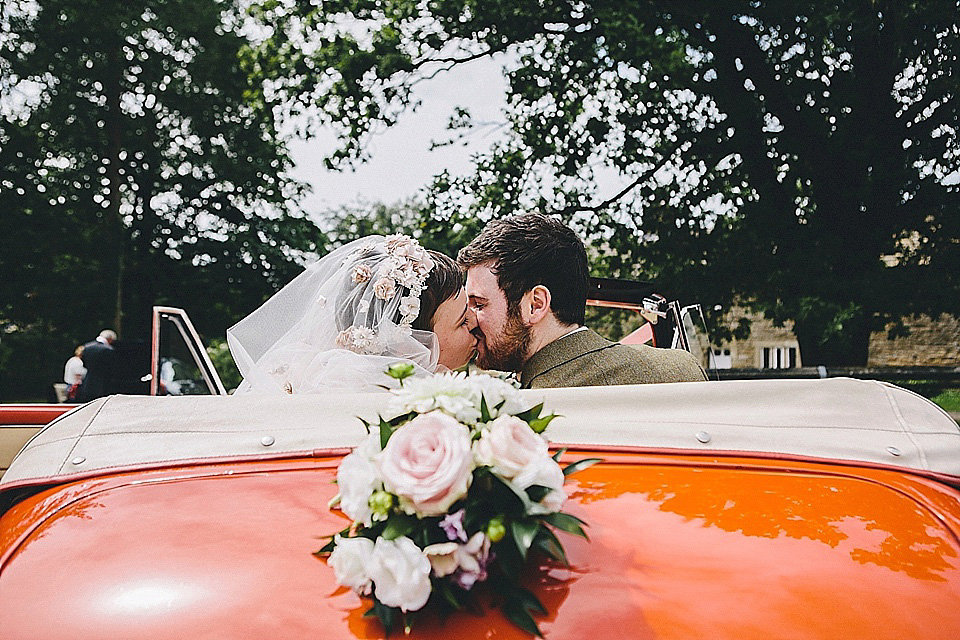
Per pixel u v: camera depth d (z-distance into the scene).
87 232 23.58
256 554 1.05
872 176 11.99
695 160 13.81
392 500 0.95
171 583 1.00
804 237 12.17
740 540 1.05
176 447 1.46
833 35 11.85
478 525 0.94
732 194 13.67
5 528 1.26
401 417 1.05
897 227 12.35
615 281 3.08
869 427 1.48
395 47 14.29
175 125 25.78
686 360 2.20
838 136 12.12
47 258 23.27
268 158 26.17
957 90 11.56
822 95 12.34
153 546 1.08
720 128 13.34
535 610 0.92
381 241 2.24
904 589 0.97
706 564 1.00
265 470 1.34
